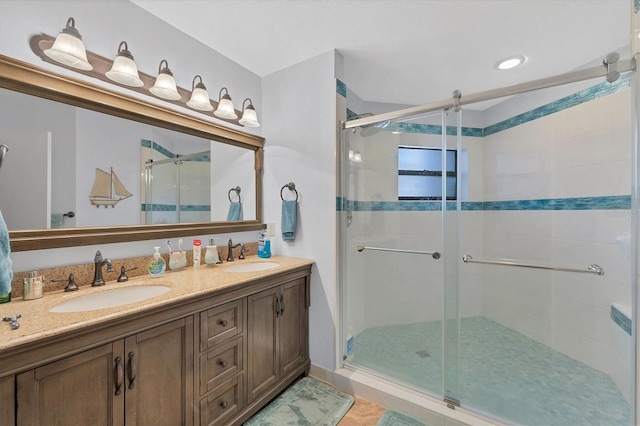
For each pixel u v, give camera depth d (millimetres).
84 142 1346
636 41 1229
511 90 1586
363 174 2293
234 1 1517
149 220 1605
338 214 2039
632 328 1249
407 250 2367
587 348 1940
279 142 2256
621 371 1686
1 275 864
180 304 1204
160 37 1660
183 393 1228
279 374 1788
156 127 1647
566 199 2068
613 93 1790
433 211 2285
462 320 2576
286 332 1856
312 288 2084
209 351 1341
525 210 2334
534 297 2285
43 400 843
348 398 1788
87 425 935
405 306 2402
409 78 2432
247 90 2238
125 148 1503
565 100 2066
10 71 1103
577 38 1840
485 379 1861
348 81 2486
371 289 2406
